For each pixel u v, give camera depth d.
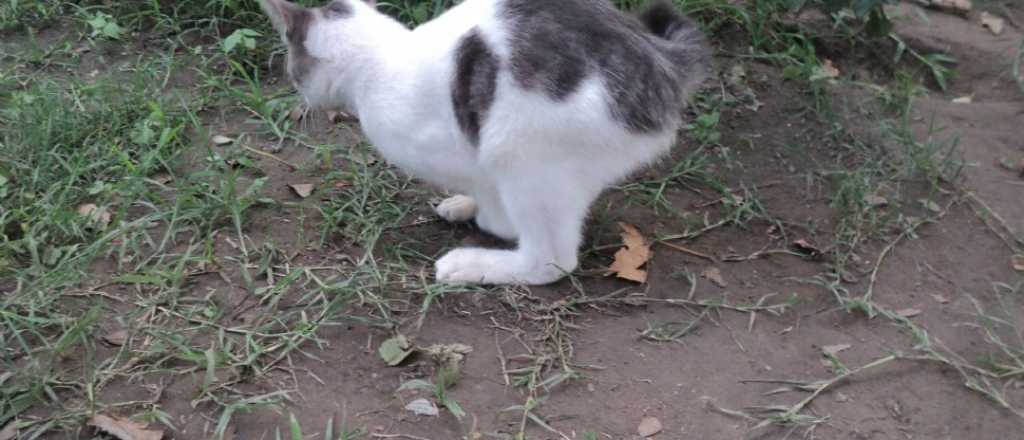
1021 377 1.35
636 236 1.48
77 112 1.57
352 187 1.53
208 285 1.39
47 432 1.24
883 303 1.43
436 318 1.37
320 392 1.29
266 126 1.60
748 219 1.52
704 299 1.41
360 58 1.37
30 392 1.26
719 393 1.31
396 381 1.30
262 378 1.29
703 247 1.49
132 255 1.41
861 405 1.32
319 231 1.46
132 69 1.67
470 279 1.40
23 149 1.51
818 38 1.81
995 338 1.39
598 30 1.32
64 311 1.35
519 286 1.40
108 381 1.28
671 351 1.35
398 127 1.37
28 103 1.56
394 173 1.55
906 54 1.82
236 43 1.66
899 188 1.58
